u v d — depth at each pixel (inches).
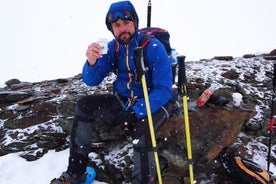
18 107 109.0
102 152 91.5
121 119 78.5
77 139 80.0
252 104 108.7
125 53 81.7
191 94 104.8
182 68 79.0
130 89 82.4
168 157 86.5
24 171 89.4
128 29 79.4
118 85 84.4
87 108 81.2
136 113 76.8
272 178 83.4
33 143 97.4
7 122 103.9
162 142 88.5
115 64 84.4
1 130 103.0
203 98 93.0
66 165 90.1
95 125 94.5
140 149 74.9
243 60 151.0
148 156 74.5
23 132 100.3
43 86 133.0
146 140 75.1
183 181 84.7
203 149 87.2
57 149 95.9
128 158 87.9
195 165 87.0
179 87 79.4
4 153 96.3
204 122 89.3
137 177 75.0
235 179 85.4
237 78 128.2
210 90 94.8
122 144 92.4
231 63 144.1
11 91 120.3
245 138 100.1
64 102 105.2
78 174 80.4
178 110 91.1
